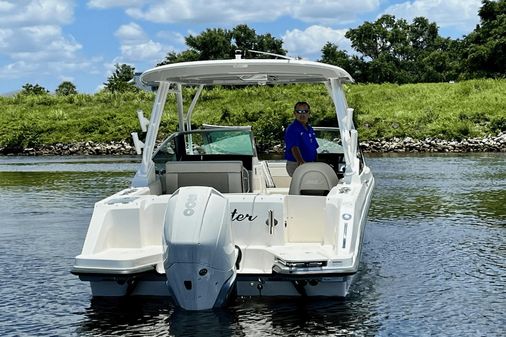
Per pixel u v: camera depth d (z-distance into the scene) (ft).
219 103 130.82
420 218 40.16
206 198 19.63
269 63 23.52
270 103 126.52
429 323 21.06
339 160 32.14
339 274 20.15
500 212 42.11
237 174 24.34
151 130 25.43
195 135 30.86
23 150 123.54
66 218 42.32
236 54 24.66
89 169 81.30
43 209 46.29
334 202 21.99
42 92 170.71
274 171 32.96
